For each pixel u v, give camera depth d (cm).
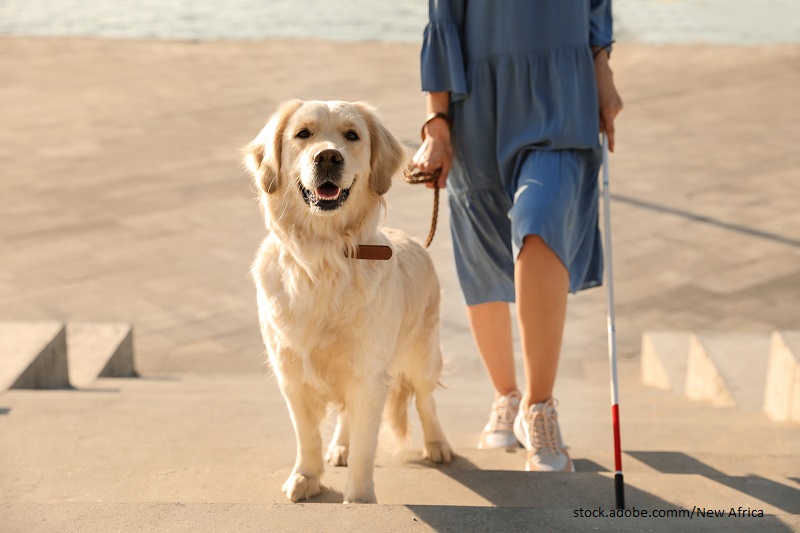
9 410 612
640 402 784
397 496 425
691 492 397
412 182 539
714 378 766
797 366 629
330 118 436
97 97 2323
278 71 2677
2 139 1895
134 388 804
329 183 411
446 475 442
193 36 3597
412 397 537
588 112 506
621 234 1338
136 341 1003
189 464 465
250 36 3616
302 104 450
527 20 502
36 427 558
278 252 430
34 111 2164
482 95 522
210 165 1712
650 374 910
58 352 776
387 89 2372
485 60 517
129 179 1620
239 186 1585
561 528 327
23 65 2770
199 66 2770
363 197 444
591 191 523
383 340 430
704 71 2680
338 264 416
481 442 575
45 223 1378
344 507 343
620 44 3241
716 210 1442
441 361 535
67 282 1155
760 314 1066
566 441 606
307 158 416
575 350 989
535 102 505
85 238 1318
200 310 1089
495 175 536
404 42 3312
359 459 430
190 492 427
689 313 1074
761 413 688
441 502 415
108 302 1098
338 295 416
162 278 1180
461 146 538
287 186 435
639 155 1777
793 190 1546
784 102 2244
